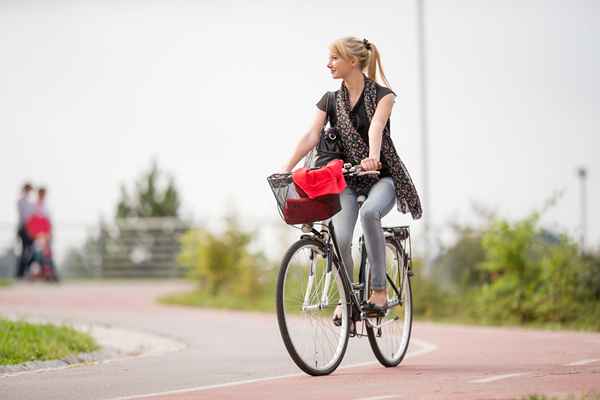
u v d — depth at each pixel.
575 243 40.56
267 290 53.91
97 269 73.50
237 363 23.42
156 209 98.19
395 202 20.72
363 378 19.31
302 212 19.38
